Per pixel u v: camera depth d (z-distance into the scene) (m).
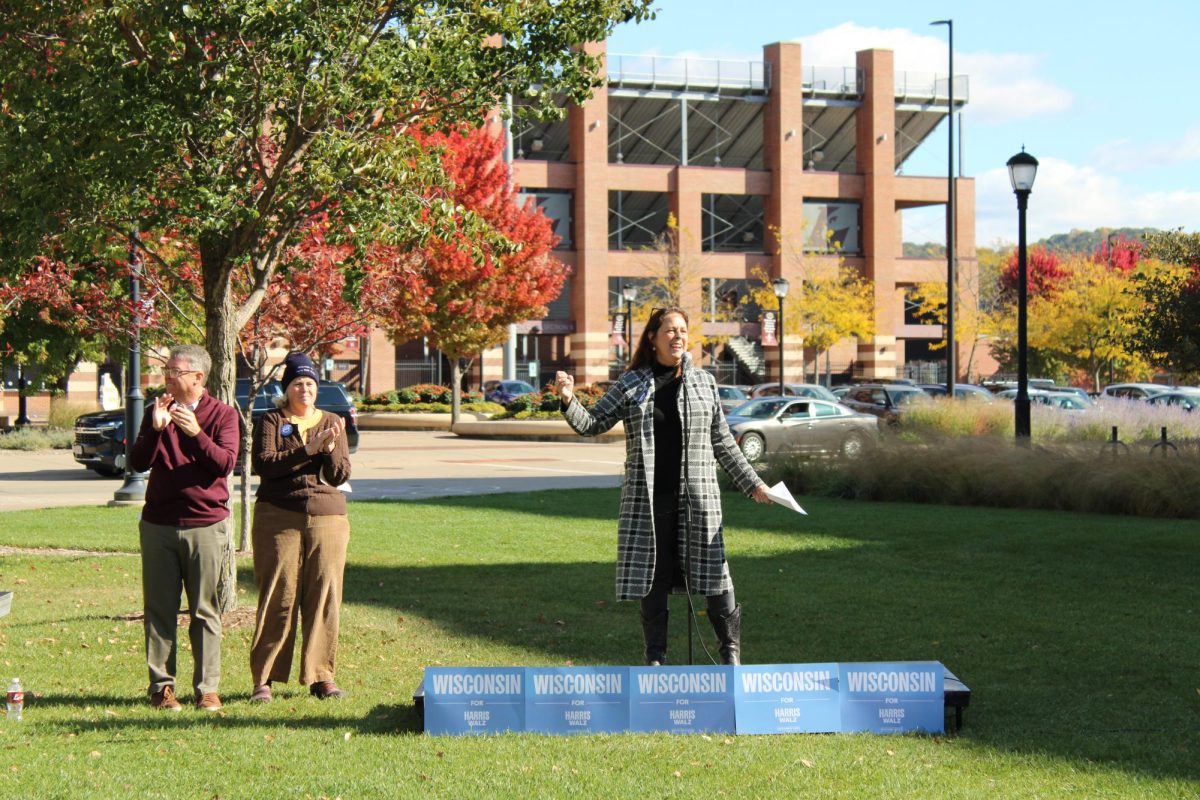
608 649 8.39
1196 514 16.30
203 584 6.87
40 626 9.26
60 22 9.12
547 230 42.09
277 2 8.52
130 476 18.69
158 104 8.47
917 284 71.44
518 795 5.15
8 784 5.30
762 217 67.38
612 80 62.78
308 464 6.98
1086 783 5.32
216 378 9.31
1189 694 6.98
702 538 6.55
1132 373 64.06
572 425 6.54
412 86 9.31
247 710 6.78
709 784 5.30
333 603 7.08
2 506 18.91
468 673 6.23
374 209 9.20
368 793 5.20
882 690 6.24
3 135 8.63
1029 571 11.62
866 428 21.09
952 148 36.44
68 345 30.19
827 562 12.34
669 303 61.03
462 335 41.03
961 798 5.11
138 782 5.35
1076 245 128.38
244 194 8.96
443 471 26.34
